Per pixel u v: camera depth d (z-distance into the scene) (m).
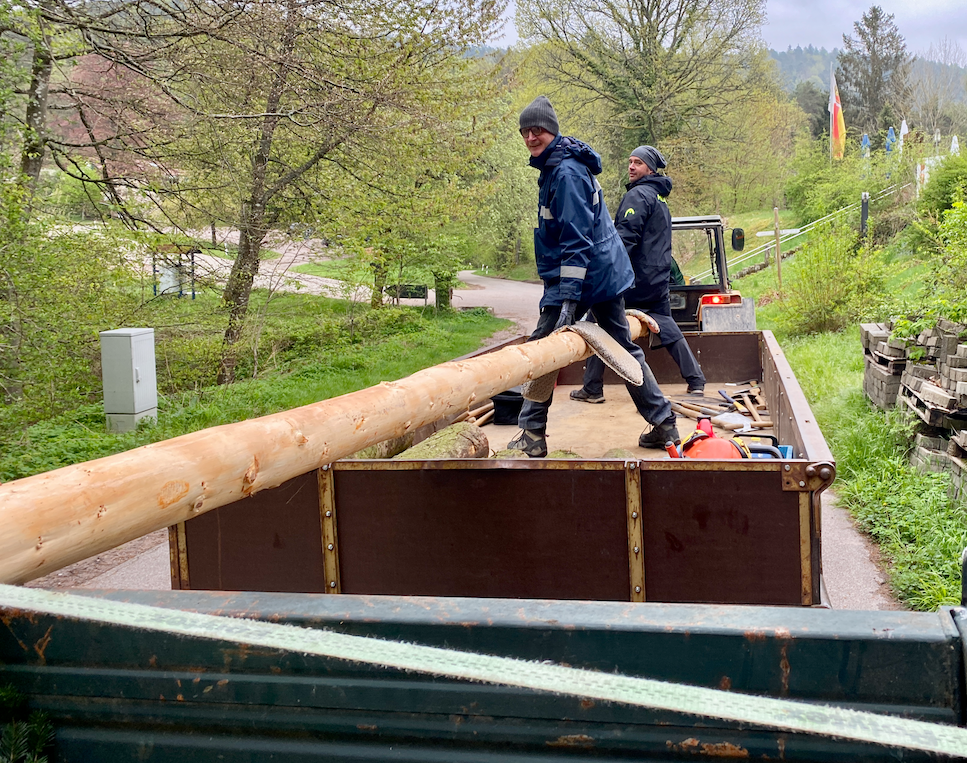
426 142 12.98
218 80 10.79
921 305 7.23
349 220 13.82
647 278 5.64
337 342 17.09
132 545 6.09
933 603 4.27
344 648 1.00
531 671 0.98
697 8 28.14
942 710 1.13
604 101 30.33
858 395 8.30
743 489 2.51
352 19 11.45
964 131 39.41
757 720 0.95
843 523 5.77
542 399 3.94
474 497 2.74
